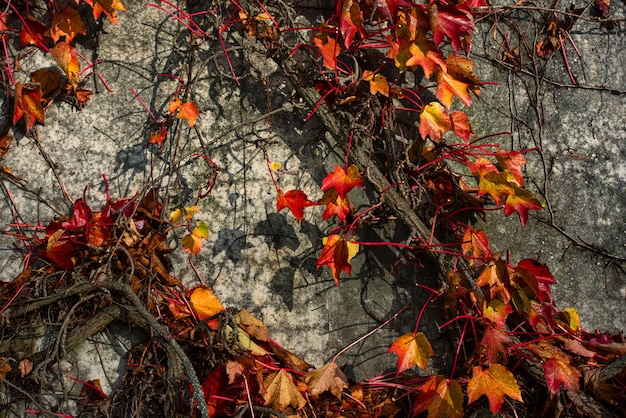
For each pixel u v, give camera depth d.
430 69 2.22
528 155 2.51
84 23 2.35
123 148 2.32
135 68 2.36
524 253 2.45
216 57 2.36
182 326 2.19
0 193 2.26
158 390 2.15
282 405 2.06
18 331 2.13
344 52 2.34
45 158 2.28
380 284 2.37
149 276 2.17
